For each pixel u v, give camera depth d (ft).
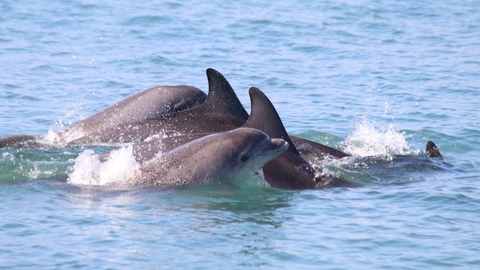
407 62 331.57
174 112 221.25
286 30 393.91
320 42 369.91
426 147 211.20
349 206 167.94
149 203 166.09
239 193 175.32
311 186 183.42
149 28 392.68
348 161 201.57
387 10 446.19
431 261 138.41
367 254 141.28
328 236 149.69
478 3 469.16
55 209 161.17
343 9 447.83
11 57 328.29
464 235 150.30
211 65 323.98
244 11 436.76
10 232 148.05
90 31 383.86
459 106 263.49
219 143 181.06
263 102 192.54
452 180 188.55
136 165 182.29
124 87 288.71
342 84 295.89
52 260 135.95
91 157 185.26
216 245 144.25
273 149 183.83
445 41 373.81
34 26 390.01
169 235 148.15
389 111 258.57
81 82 294.05
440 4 464.65
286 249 142.92
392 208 166.50
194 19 414.00
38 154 206.39
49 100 268.21
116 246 142.41
